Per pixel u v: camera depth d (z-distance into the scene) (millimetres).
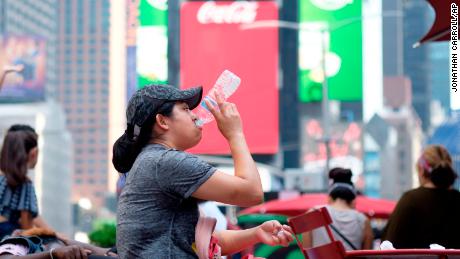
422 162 11789
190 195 6512
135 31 178875
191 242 6578
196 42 165000
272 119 160500
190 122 6887
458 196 11688
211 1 168125
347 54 195625
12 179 10383
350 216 13047
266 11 165500
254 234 6977
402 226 11586
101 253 8500
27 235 8812
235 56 162875
